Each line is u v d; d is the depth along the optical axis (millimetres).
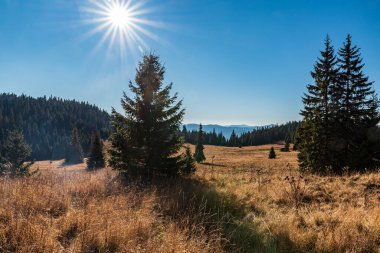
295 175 12953
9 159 36562
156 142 11961
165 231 4957
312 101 25609
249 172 14938
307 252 4656
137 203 6465
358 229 5305
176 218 5746
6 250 3732
